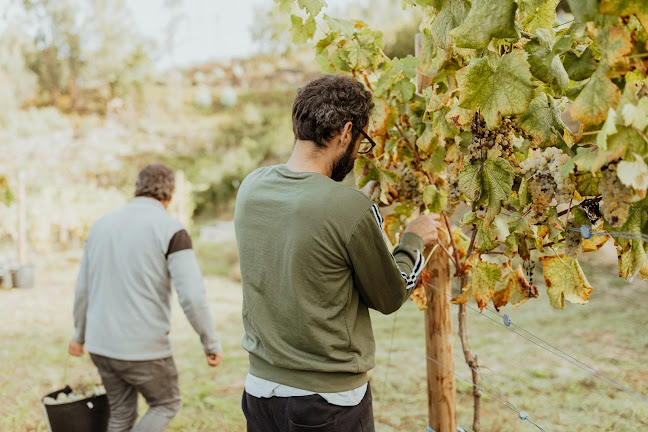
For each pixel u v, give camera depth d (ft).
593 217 4.55
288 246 4.60
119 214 8.55
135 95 80.79
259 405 4.92
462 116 4.72
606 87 3.39
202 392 13.60
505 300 5.70
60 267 33.12
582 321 17.21
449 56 5.14
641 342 14.85
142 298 8.25
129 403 8.71
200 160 60.90
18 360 15.83
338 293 4.62
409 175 6.54
